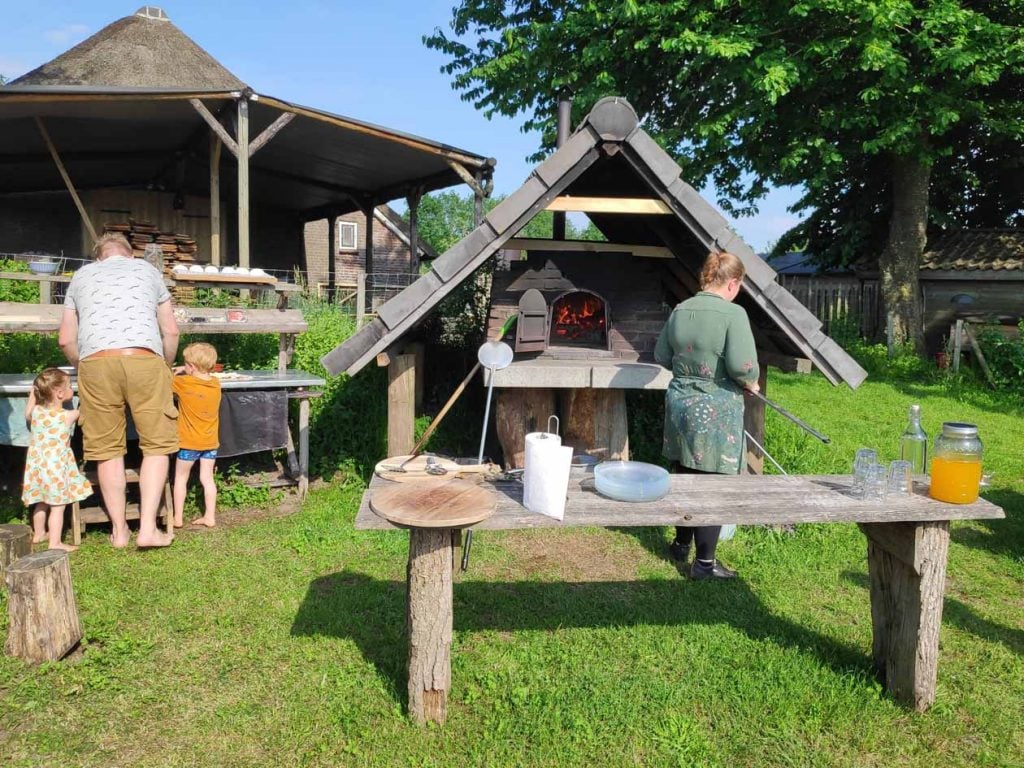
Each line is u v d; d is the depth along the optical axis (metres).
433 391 8.13
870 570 3.34
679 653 3.52
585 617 3.92
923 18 11.35
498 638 3.66
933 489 3.03
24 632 3.32
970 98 13.60
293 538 4.95
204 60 19.22
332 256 19.69
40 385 4.51
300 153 13.72
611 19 12.18
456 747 2.80
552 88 13.88
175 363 7.12
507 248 5.23
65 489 4.59
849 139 14.03
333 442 6.65
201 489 5.79
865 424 9.10
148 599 4.00
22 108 9.65
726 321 3.93
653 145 4.15
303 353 7.93
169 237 14.84
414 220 15.65
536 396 5.83
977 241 15.71
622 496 2.95
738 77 11.92
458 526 2.56
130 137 12.57
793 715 3.01
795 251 23.72
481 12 14.80
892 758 2.79
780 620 3.90
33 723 2.93
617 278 5.75
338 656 3.46
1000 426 9.42
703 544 4.37
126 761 2.72
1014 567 4.71
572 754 2.75
